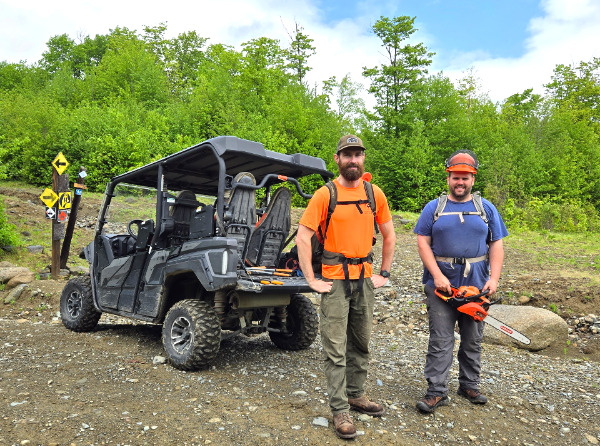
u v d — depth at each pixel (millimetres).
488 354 6016
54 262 8984
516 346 6512
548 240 13789
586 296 7688
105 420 3299
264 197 5664
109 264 5793
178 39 56938
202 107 28688
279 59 40125
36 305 7574
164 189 5125
